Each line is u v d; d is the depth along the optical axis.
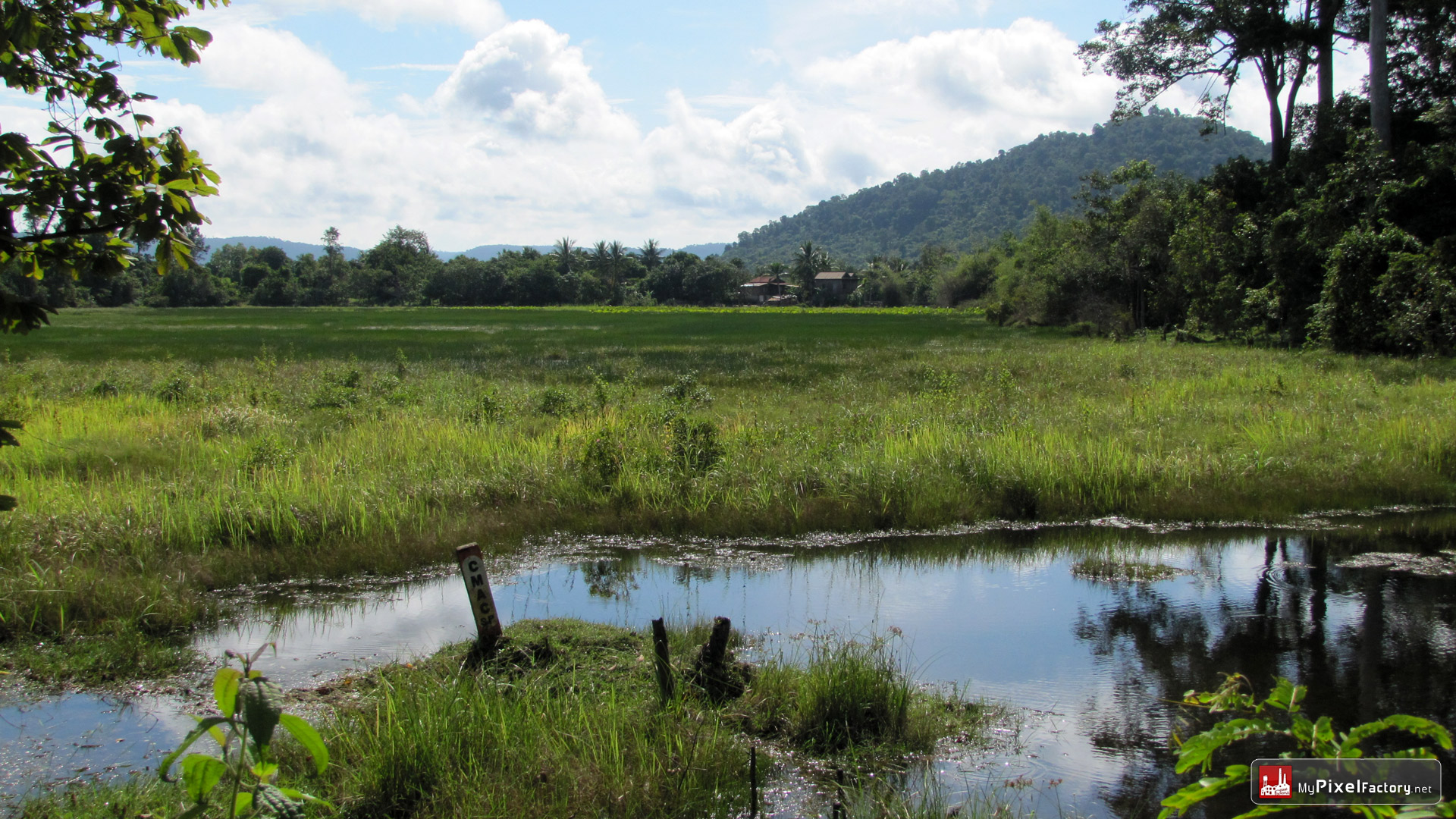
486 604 5.55
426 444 12.16
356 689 5.40
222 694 2.29
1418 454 11.30
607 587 7.79
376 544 8.39
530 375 24.41
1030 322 51.66
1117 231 43.25
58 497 9.02
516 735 4.40
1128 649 6.32
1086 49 35.19
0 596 6.59
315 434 13.63
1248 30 31.52
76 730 4.99
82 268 2.91
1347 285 24.39
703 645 5.50
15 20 2.49
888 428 13.23
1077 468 10.65
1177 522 9.80
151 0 2.75
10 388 18.89
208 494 9.30
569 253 139.75
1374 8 26.83
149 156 2.67
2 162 2.41
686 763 4.24
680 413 12.36
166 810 3.75
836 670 5.14
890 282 128.38
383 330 52.38
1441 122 27.84
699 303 134.50
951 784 4.46
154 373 22.73
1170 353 25.70
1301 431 12.66
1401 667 5.96
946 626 6.80
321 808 3.82
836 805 3.85
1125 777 4.54
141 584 7.07
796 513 9.64
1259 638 6.50
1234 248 31.98
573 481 10.37
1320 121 31.38
